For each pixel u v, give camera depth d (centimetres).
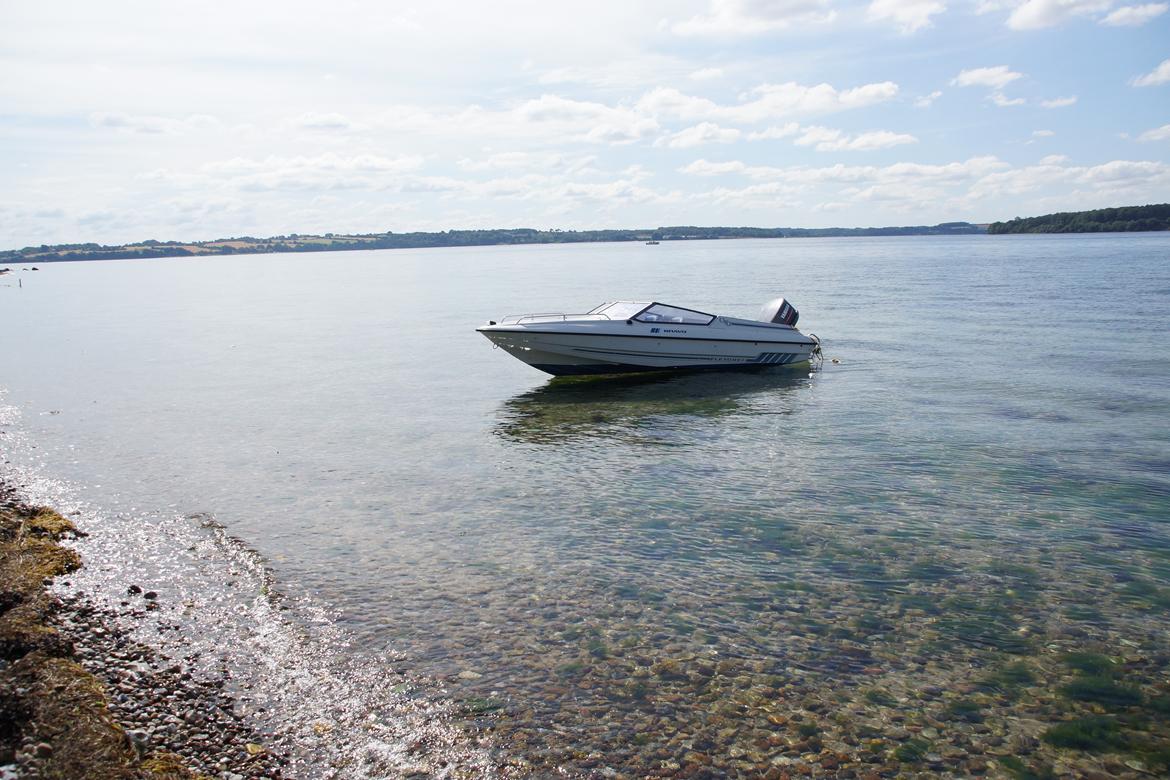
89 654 791
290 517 1222
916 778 624
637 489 1351
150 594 939
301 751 646
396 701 721
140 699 711
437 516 1223
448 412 2027
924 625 869
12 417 1972
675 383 2384
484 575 1000
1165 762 643
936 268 9094
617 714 704
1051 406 1898
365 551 1080
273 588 962
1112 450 1521
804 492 1320
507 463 1527
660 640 834
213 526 1181
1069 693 740
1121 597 931
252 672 768
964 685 754
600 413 1988
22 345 3562
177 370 2775
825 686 750
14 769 580
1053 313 3909
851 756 649
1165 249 11875
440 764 634
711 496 1306
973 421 1780
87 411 2052
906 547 1081
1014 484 1341
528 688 745
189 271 17588
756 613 895
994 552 1062
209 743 650
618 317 2373
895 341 3091
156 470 1487
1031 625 868
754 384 2333
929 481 1365
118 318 5106
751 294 5697
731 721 695
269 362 2970
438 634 848
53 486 1388
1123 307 4066
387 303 6197
